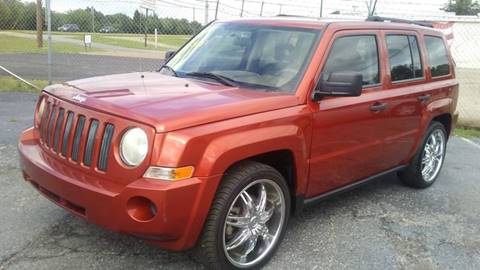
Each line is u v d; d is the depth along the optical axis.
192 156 3.14
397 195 5.68
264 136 3.52
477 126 10.45
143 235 3.15
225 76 4.24
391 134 4.98
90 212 3.24
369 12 10.66
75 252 3.80
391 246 4.33
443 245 4.43
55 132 3.64
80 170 3.37
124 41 29.95
